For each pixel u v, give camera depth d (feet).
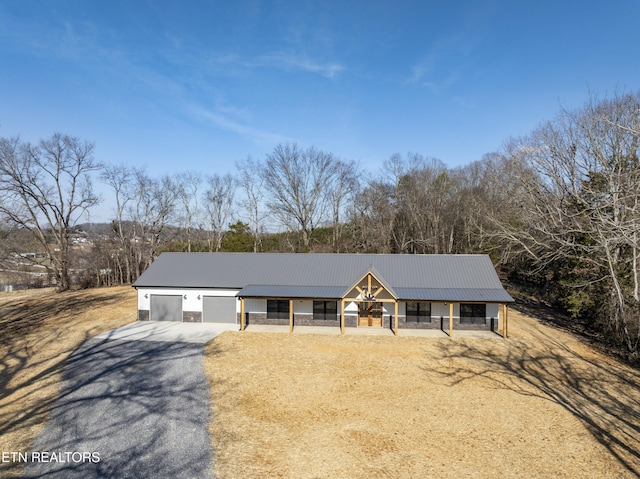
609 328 76.79
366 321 85.61
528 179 107.04
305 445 38.14
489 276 87.20
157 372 56.75
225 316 88.79
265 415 44.34
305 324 86.22
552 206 98.07
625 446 39.14
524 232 102.06
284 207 176.45
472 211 150.51
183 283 89.97
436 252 152.25
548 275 111.55
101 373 56.34
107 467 33.73
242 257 98.63
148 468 33.68
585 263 88.17
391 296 81.76
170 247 192.34
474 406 47.73
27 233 135.95
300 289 84.64
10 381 54.24
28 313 101.35
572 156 95.30
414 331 81.97
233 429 40.93
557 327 89.66
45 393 49.57
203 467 33.99
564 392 52.49
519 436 40.75
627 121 81.56
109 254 164.76
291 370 58.65
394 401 48.85
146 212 172.86
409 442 39.17
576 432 41.78
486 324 82.99
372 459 35.96
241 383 53.31
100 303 112.57
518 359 65.57
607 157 89.30
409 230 169.37
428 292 81.71
